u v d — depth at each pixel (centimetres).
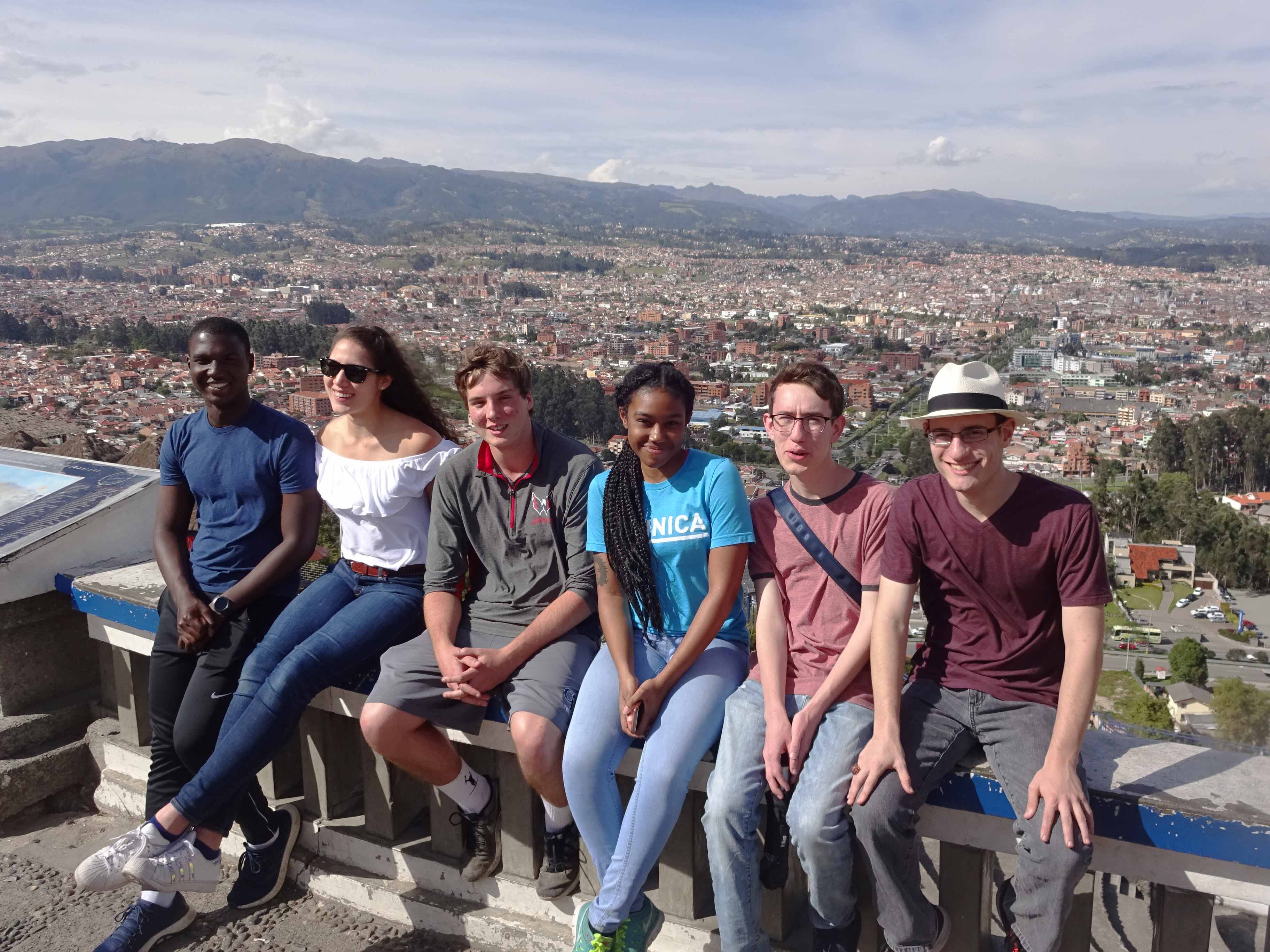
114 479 317
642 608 210
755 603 215
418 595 241
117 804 287
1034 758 176
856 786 179
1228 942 200
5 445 544
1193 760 180
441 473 228
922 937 180
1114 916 215
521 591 227
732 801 186
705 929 206
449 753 219
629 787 227
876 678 187
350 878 240
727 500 205
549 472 225
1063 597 179
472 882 228
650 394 202
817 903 185
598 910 191
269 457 244
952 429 179
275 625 237
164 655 247
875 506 203
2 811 280
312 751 250
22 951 227
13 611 292
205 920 238
